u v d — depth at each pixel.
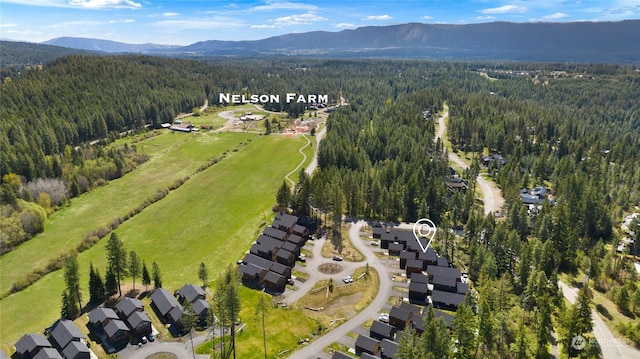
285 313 100.50
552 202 168.75
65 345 85.00
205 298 104.69
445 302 102.19
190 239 142.25
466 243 135.38
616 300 103.81
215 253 131.25
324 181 163.62
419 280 109.38
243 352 86.81
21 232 142.12
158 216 162.88
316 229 145.88
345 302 105.44
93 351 86.25
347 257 127.19
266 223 149.88
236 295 83.94
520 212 137.75
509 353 86.12
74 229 152.62
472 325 80.69
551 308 95.88
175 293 107.12
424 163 186.25
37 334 87.00
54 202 172.00
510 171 194.62
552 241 126.69
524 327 86.94
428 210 153.75
